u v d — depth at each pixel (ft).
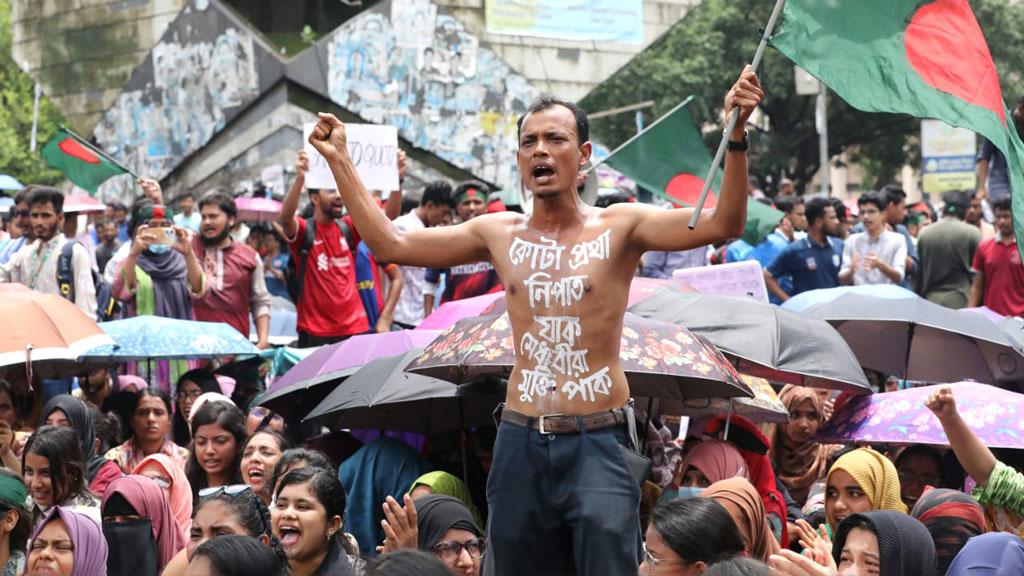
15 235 63.52
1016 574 23.02
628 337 28.43
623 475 21.04
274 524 27.61
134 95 97.35
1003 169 57.82
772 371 35.63
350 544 29.25
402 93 93.76
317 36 96.63
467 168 95.35
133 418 39.78
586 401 21.27
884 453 39.78
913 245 67.05
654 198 74.43
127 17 97.81
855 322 42.50
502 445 21.48
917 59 25.82
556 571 21.48
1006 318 44.45
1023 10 145.59
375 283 52.60
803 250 61.82
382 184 44.57
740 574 18.92
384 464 34.86
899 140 162.40
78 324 38.75
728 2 140.67
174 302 50.98
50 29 100.37
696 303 35.86
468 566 28.17
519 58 96.63
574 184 21.85
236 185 93.56
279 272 71.82
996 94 26.07
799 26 25.40
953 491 28.86
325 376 37.68
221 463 37.22
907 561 23.90
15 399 41.39
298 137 92.53
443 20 94.53
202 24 94.63
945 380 41.75
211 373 44.78
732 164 20.79
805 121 154.40
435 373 30.91
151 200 54.60
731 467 32.32
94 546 28.58
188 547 27.35
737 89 20.72
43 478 31.68
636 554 21.06
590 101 136.98
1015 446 32.91
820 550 22.67
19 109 127.24
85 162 52.21
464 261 22.53
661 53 137.90
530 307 21.63
